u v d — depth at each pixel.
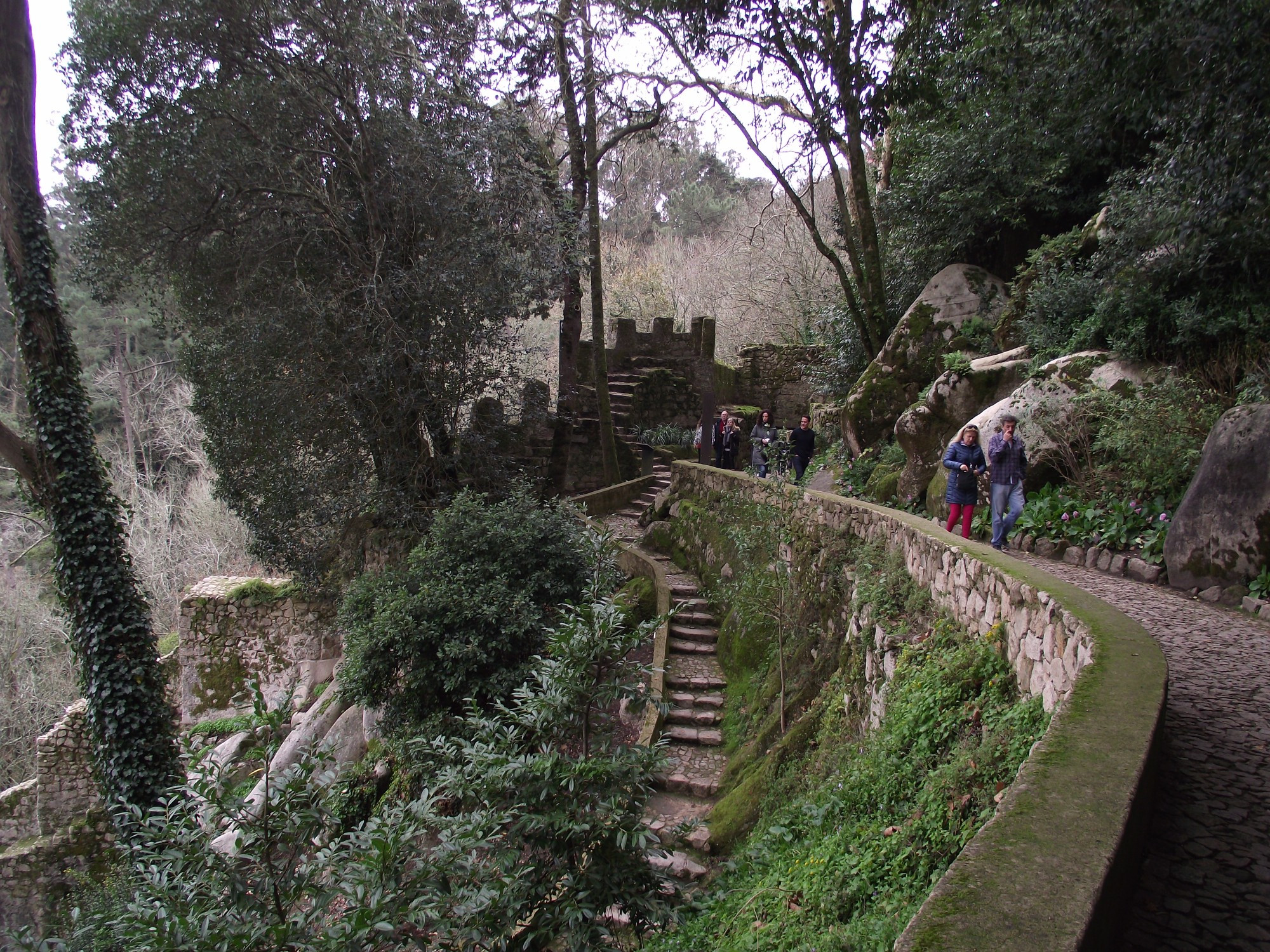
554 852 4.37
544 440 20.02
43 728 21.34
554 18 17.16
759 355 25.84
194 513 25.97
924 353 13.50
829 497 9.48
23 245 11.30
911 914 3.67
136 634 11.74
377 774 10.72
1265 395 7.66
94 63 13.02
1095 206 12.59
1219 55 6.23
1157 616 6.15
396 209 14.46
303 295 13.73
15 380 31.48
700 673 10.45
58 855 14.88
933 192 13.93
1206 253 8.35
